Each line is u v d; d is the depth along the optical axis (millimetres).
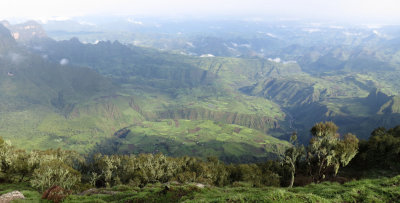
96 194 38750
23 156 82375
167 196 32781
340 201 21766
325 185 34188
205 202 22203
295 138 57875
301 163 73375
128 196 36438
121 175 94688
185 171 84688
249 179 67688
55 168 65500
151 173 81438
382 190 23281
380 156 64188
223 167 87312
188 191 34219
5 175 69438
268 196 20594
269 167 82812
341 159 51969
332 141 54250
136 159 102250
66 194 33281
